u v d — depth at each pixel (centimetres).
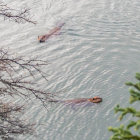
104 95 4084
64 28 5603
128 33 5334
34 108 3944
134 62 4684
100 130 3597
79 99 3994
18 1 6397
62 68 4656
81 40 5278
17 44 5322
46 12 6062
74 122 3716
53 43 5253
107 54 4894
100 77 4403
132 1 6206
